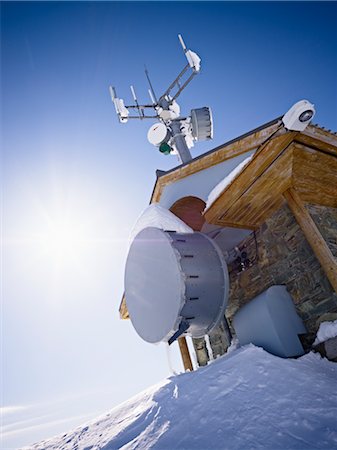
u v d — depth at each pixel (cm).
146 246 570
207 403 336
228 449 248
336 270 413
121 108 899
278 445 241
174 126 850
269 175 445
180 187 596
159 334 498
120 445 324
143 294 558
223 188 458
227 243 666
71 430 494
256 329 467
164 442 287
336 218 559
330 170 469
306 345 463
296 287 500
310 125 393
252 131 432
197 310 484
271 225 566
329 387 325
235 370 385
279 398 312
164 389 428
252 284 597
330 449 226
